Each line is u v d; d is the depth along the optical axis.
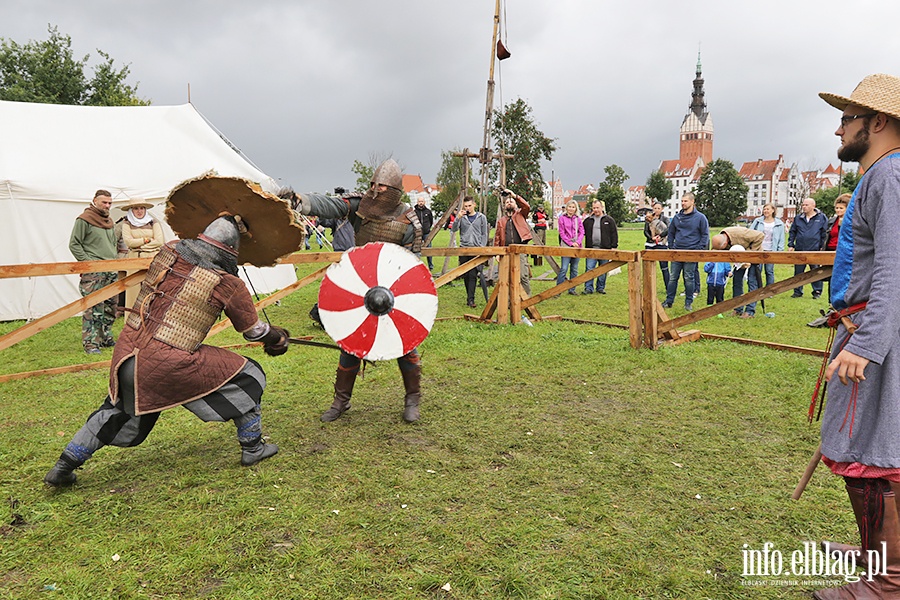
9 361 7.07
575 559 2.83
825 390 2.57
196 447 4.19
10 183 9.49
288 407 5.05
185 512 3.27
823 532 3.05
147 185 10.47
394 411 4.96
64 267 5.41
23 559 2.85
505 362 6.51
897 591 2.35
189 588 2.64
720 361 6.46
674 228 10.64
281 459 3.97
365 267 4.34
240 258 3.97
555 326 8.73
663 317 7.18
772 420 4.68
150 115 11.66
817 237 11.09
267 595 2.58
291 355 6.94
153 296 3.37
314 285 13.88
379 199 4.78
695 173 172.75
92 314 7.40
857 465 2.32
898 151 2.27
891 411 2.21
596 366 6.31
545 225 19.70
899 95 2.26
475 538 3.01
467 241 10.77
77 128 10.79
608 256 7.34
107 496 3.45
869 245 2.29
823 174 107.50
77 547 2.94
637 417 4.79
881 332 2.13
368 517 3.21
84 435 3.45
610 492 3.50
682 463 3.90
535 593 2.59
